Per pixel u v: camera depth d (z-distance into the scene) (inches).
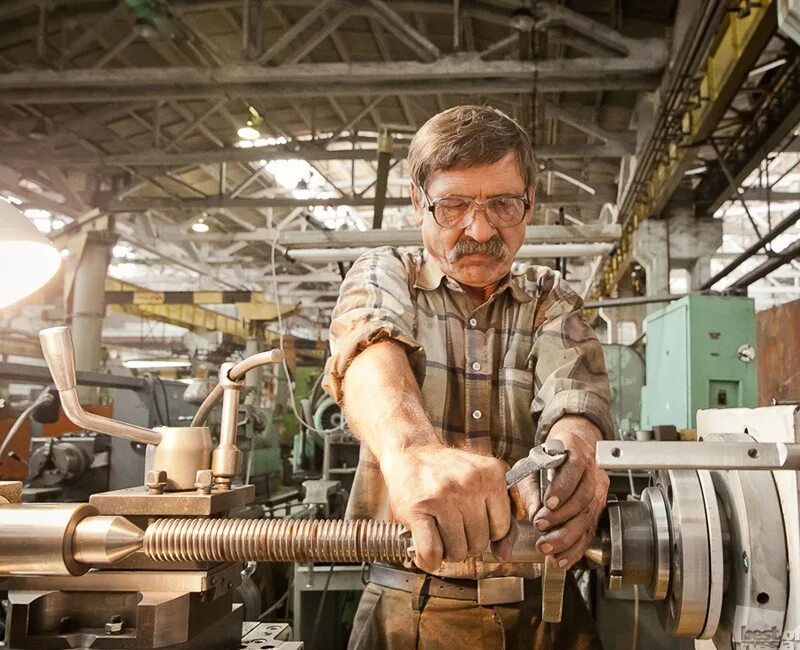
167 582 29.3
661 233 203.5
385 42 176.4
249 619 74.8
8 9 154.4
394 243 96.8
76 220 237.1
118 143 227.5
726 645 27.9
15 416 113.8
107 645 28.0
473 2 148.4
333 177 299.0
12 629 28.5
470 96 190.4
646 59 141.8
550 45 165.0
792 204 285.6
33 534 26.1
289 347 179.9
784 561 25.6
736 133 158.4
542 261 232.1
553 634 39.6
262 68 150.0
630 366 141.4
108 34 172.9
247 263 340.5
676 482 27.9
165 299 263.3
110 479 96.7
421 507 23.2
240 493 33.0
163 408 101.3
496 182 34.8
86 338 236.2
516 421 39.6
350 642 42.8
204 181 274.8
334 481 110.6
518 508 27.6
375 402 28.4
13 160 203.0
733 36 111.0
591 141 215.5
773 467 21.9
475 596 39.0
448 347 40.9
